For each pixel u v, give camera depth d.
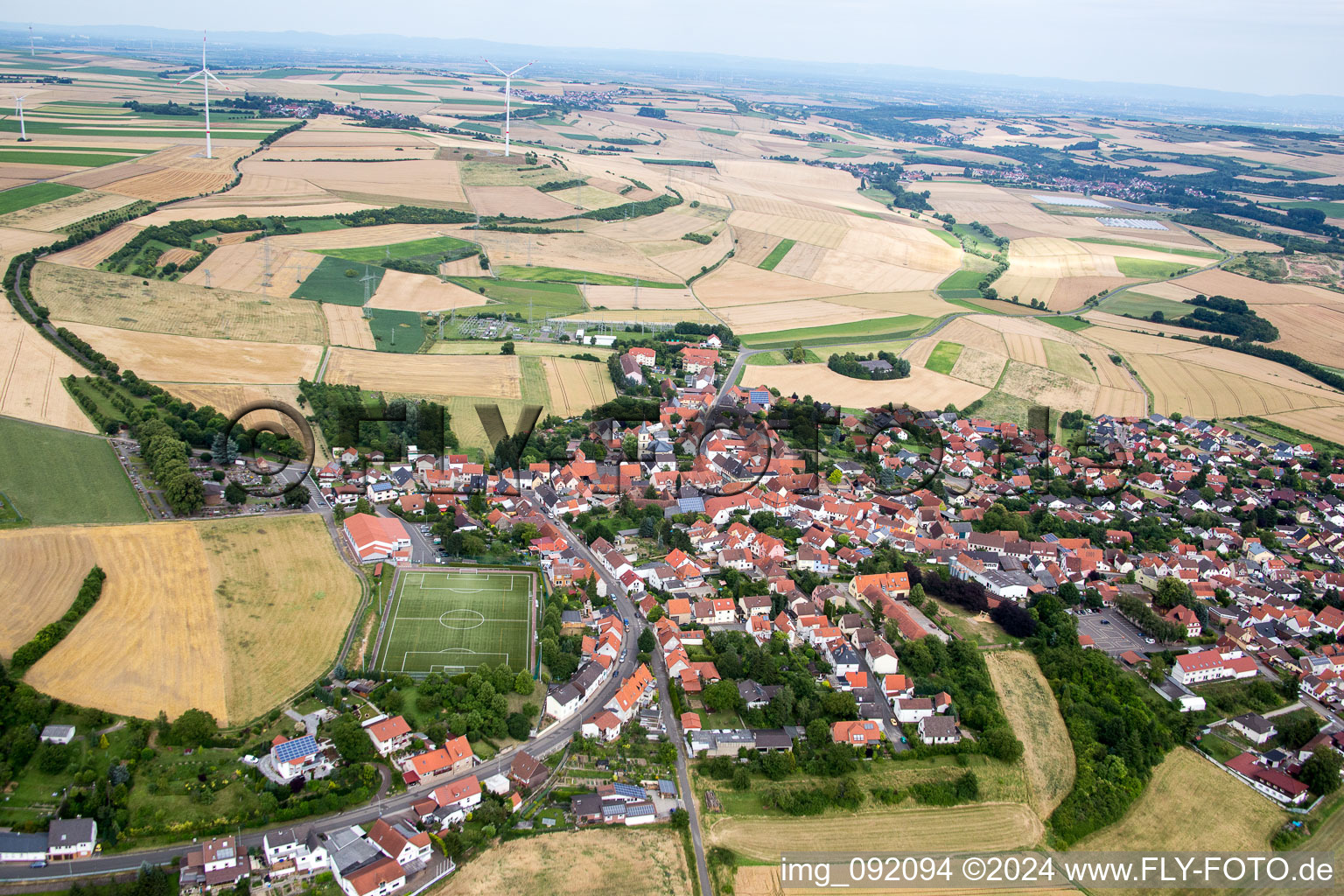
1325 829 186.38
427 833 159.88
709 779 185.25
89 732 173.62
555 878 157.62
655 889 157.62
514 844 163.62
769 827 174.88
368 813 165.62
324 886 151.62
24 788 161.88
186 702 183.00
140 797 162.00
